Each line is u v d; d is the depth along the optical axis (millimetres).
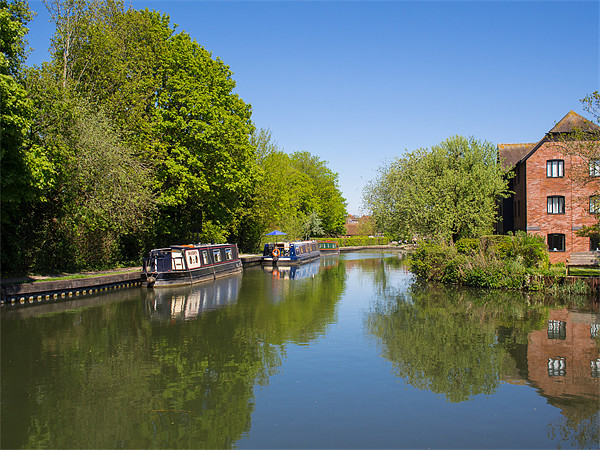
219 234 40906
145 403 9367
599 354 12461
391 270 40406
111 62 27875
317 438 7840
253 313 18500
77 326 16000
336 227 89188
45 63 22469
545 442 7676
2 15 17703
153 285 26078
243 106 37719
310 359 12148
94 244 27391
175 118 30469
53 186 20188
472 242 29156
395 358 12172
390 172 42125
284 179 53094
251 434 7988
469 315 17859
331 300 22000
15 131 17141
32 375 11023
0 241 21125
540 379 10570
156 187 29188
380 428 8188
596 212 25906
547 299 21312
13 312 17938
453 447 7508
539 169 34438
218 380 10625
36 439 7879
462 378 10672
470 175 33406
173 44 31828
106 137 23547
